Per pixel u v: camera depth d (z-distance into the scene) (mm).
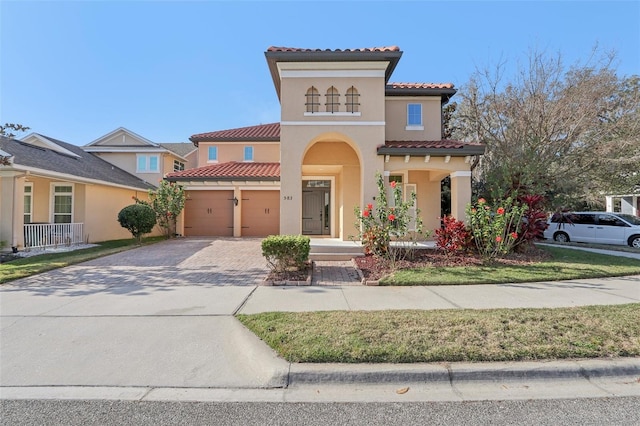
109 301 6375
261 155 21516
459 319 4910
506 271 8422
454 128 20672
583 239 16250
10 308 5945
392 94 13375
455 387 3568
